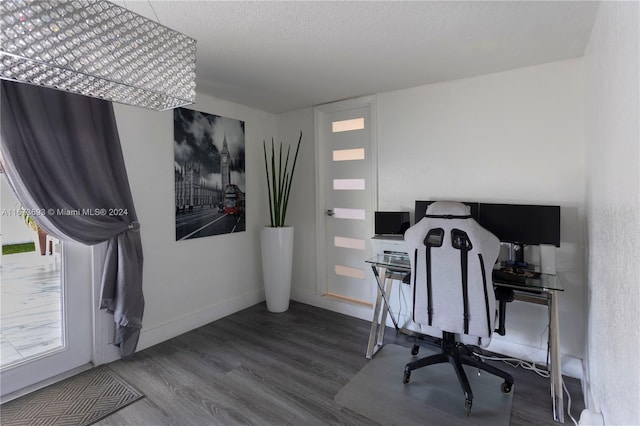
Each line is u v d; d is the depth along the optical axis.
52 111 1.92
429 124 2.77
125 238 2.30
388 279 2.74
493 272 2.12
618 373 1.13
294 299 3.79
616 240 1.18
